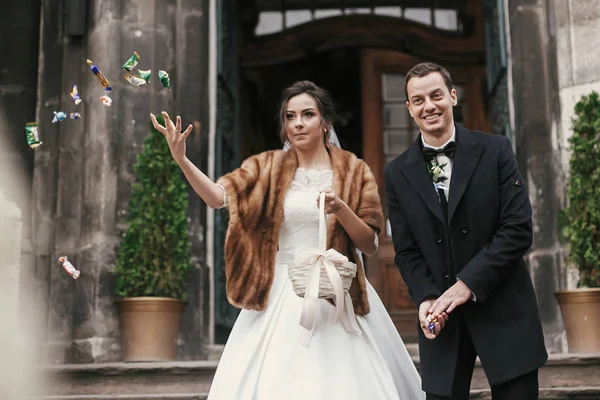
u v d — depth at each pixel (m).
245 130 11.36
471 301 2.89
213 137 7.16
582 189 5.74
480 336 2.85
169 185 6.18
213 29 7.38
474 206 2.95
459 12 10.30
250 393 3.05
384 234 9.50
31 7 7.27
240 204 3.31
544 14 6.82
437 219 2.99
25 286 6.66
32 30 7.24
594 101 5.90
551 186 6.54
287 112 3.48
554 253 6.41
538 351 2.83
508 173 2.96
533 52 6.81
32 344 1.85
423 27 10.21
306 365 3.06
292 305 3.23
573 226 5.73
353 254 3.37
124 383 5.18
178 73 6.99
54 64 7.16
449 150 3.04
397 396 3.14
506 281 2.91
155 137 6.26
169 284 6.05
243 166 3.43
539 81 6.75
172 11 7.05
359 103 11.95
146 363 5.26
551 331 6.30
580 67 6.48
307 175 3.44
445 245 2.97
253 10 10.66
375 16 10.33
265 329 3.20
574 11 6.57
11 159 6.93
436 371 2.92
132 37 6.84
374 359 3.21
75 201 6.79
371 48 10.31
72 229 6.74
